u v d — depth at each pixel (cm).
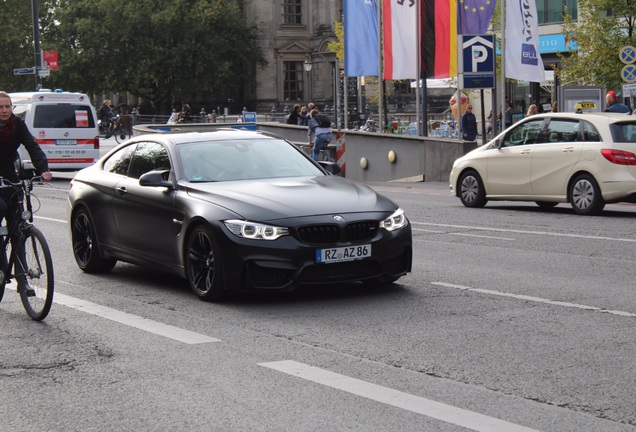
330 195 973
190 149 1066
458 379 661
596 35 3306
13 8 8150
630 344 758
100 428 566
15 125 900
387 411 588
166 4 7694
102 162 1184
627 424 559
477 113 5384
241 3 8325
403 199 2248
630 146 1756
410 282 1065
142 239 1061
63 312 927
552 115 1873
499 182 1942
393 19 3108
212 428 561
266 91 8319
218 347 767
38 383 669
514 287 1027
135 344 783
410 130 4734
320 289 1026
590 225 1625
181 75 7731
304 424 564
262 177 1041
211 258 956
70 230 1205
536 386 641
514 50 2859
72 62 7812
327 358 726
